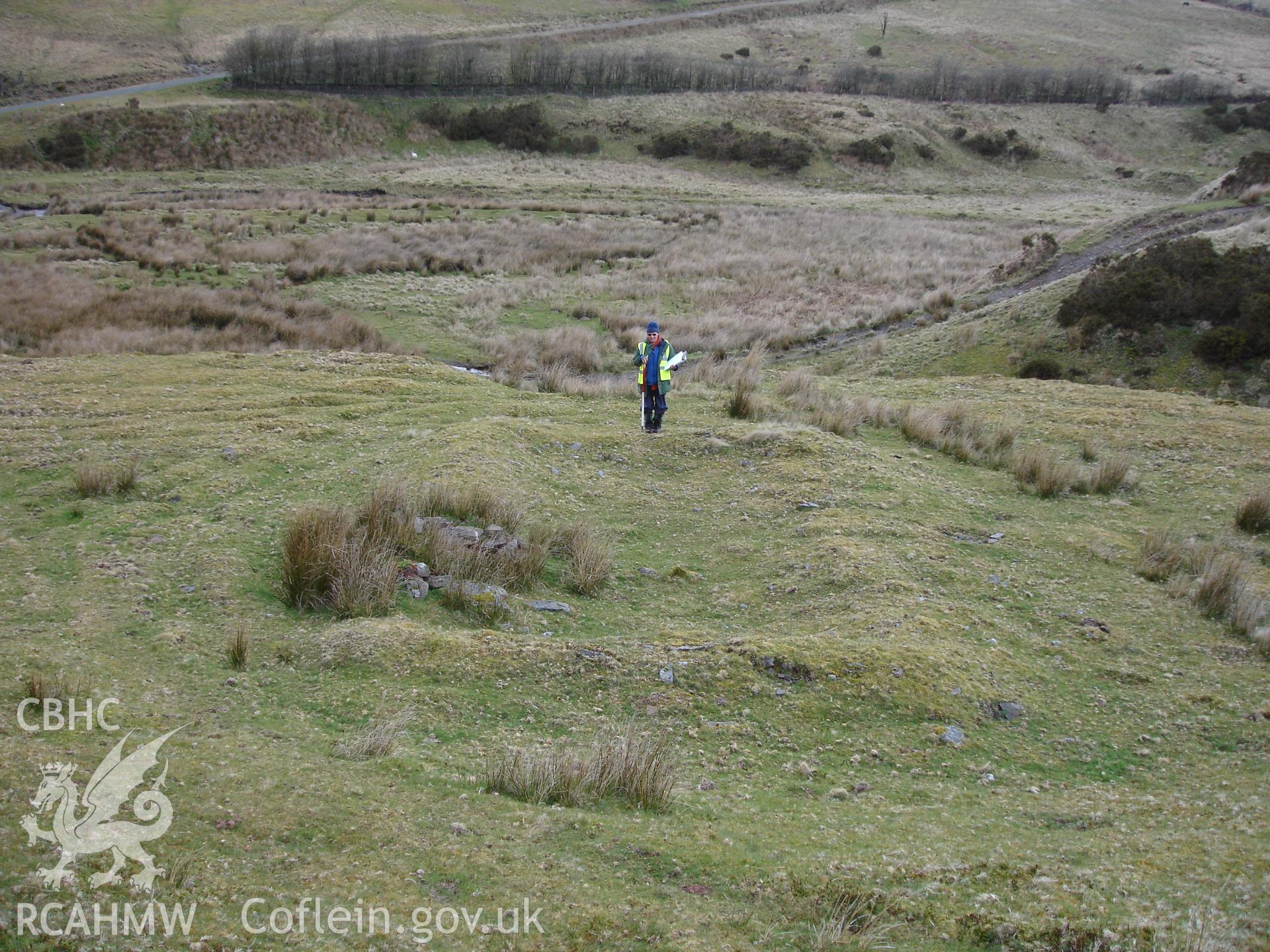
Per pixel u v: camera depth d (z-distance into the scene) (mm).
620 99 81938
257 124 66812
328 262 32719
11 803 4832
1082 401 17188
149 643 7512
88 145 60844
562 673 7453
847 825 5695
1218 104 83688
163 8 101125
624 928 4449
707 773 6402
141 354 19188
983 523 11500
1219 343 19969
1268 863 5105
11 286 25781
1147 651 8570
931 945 4469
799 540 10539
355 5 112250
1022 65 106875
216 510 10500
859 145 71062
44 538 9531
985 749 6891
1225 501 12344
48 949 3902
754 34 117625
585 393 17594
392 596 8539
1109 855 5312
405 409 14828
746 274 36000
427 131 73000
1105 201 62531
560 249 38469
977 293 31594
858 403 16516
